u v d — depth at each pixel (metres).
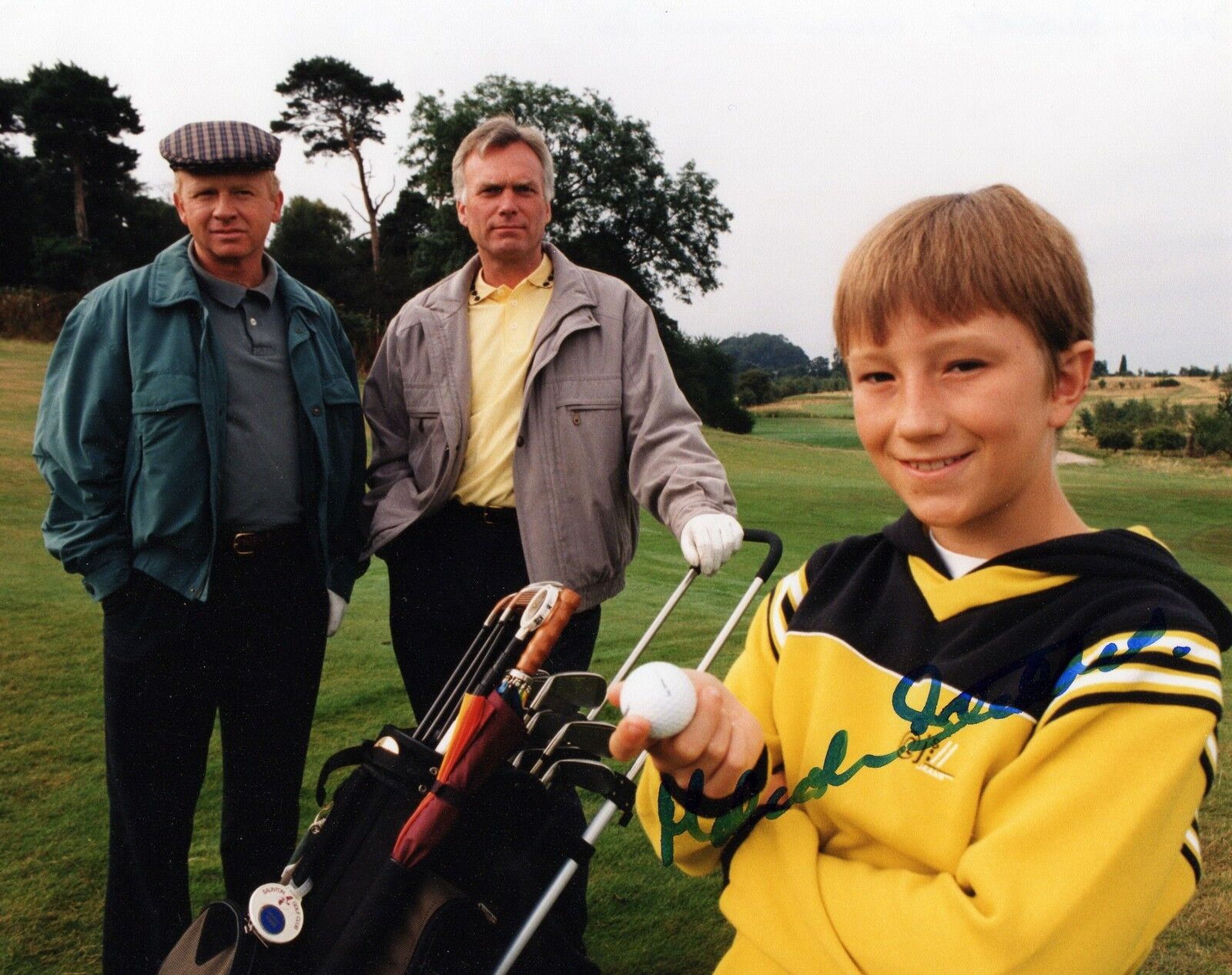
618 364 2.89
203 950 1.62
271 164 2.85
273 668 2.86
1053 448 0.99
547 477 2.85
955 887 0.89
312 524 2.89
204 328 2.74
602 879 3.01
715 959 2.60
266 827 2.88
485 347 3.00
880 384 1.00
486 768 1.44
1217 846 3.10
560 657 2.79
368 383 3.17
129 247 56.91
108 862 2.83
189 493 2.67
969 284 0.92
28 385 20.92
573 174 49.66
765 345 140.00
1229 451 37.25
